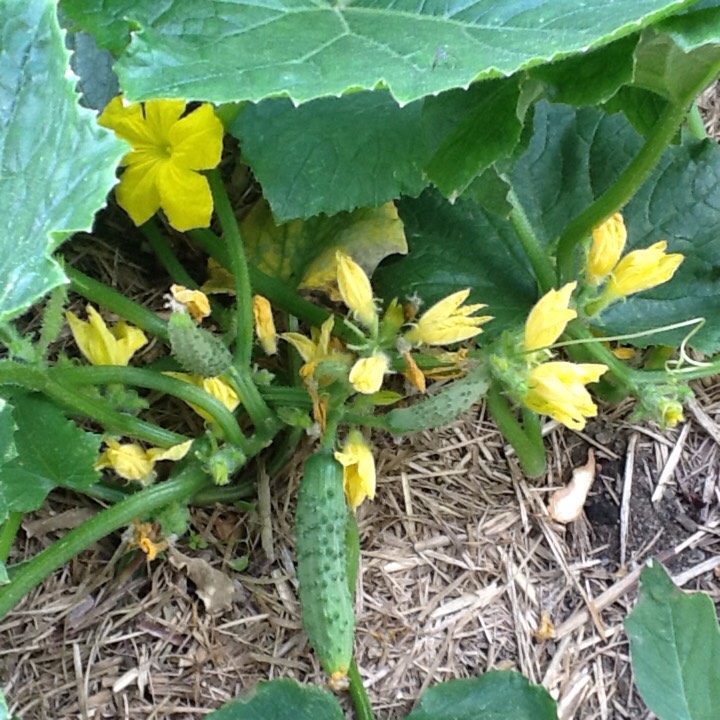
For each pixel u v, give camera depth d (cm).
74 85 32
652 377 46
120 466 42
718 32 35
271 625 48
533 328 39
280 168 45
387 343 42
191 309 41
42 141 32
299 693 43
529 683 45
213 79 32
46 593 46
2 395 40
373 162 45
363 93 46
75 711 45
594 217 46
